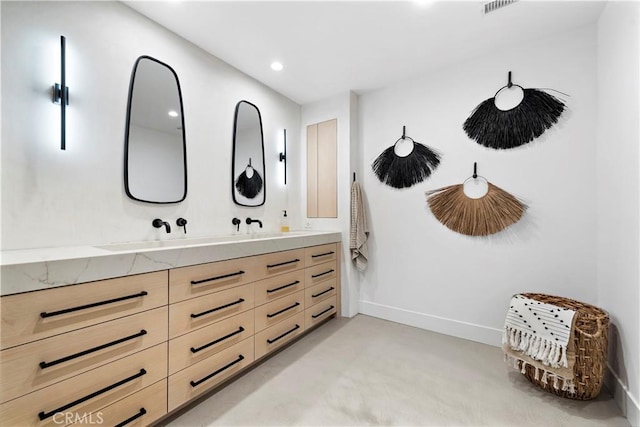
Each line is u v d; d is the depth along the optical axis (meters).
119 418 1.14
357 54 2.21
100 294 1.09
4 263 0.89
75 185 1.46
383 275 2.79
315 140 3.09
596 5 1.68
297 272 2.22
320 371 1.82
